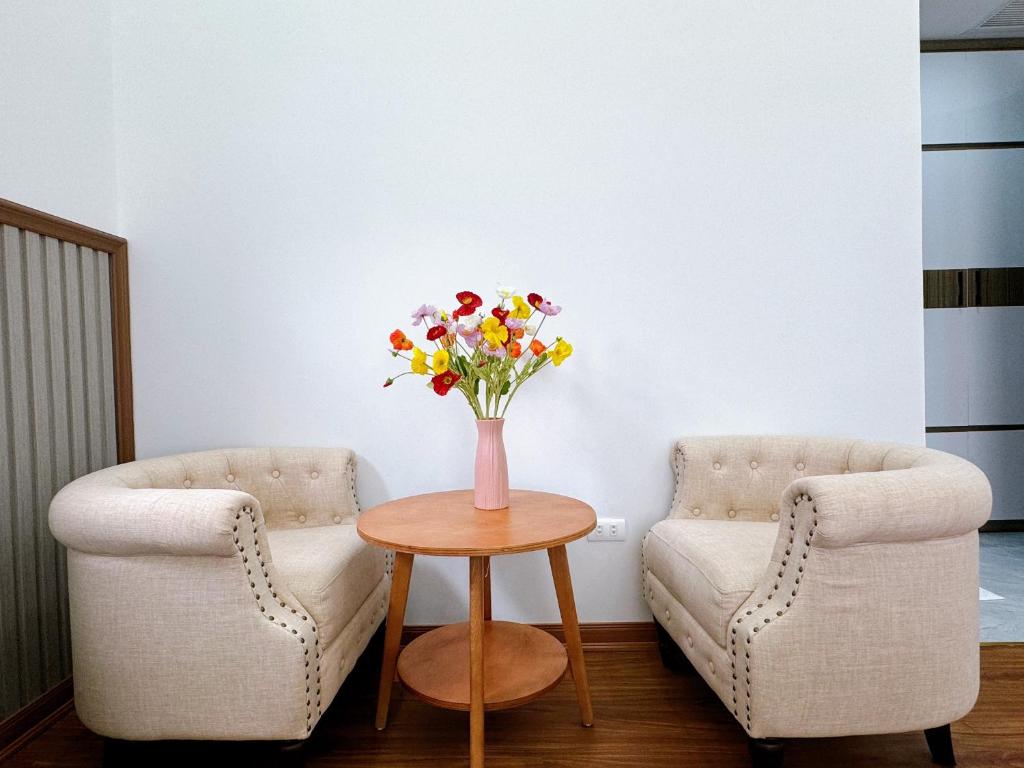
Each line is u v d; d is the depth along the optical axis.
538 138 2.18
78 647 1.44
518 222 2.19
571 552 2.21
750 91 2.19
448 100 2.18
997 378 3.38
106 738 1.50
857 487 1.28
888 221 2.19
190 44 2.19
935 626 1.34
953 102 3.37
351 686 1.95
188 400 2.21
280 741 1.44
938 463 1.51
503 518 1.69
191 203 2.20
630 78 2.18
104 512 1.33
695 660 1.65
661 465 2.21
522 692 1.57
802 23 2.18
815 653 1.33
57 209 1.89
